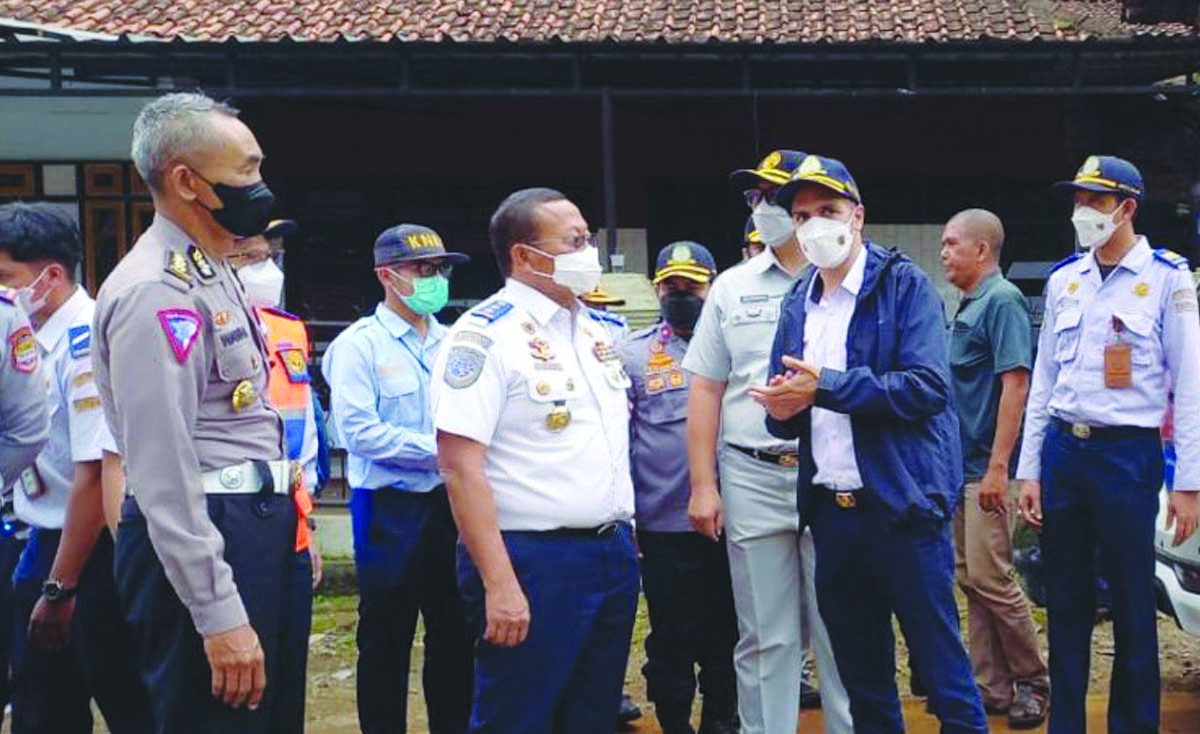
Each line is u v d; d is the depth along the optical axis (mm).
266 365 2920
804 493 3545
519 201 3334
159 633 2754
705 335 4133
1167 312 4047
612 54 8719
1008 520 4828
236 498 2762
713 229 11797
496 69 9914
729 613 4625
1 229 3588
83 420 3301
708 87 10547
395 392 4367
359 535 4414
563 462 3254
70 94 8594
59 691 3678
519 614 3150
